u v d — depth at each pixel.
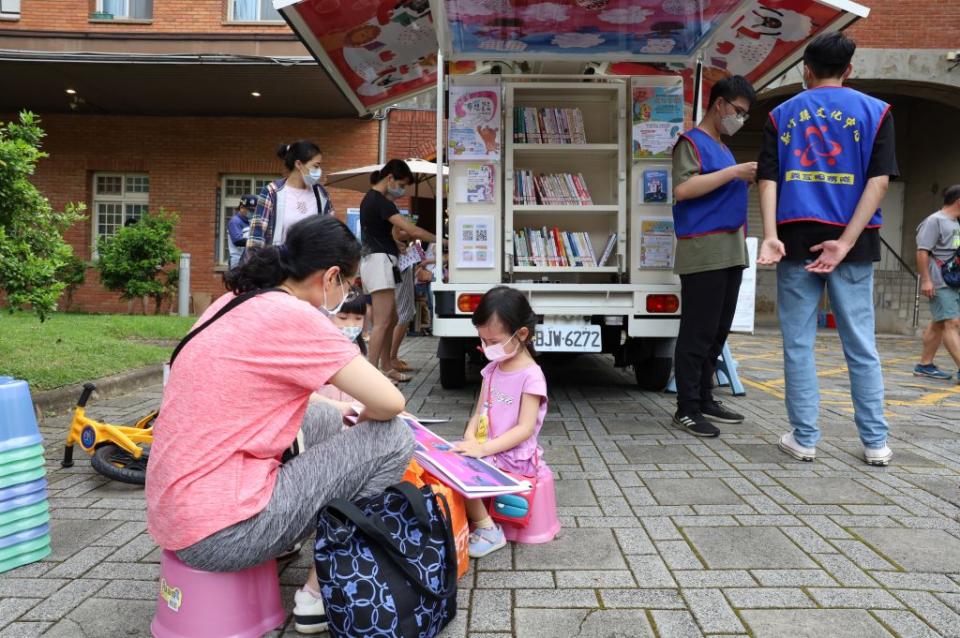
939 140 15.45
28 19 12.03
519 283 5.10
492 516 2.65
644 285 5.05
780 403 5.58
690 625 2.00
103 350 6.68
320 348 1.92
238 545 1.84
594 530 2.76
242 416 1.88
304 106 12.57
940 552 2.52
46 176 13.48
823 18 4.89
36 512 2.48
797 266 3.67
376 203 5.90
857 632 1.96
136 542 2.67
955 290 6.73
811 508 3.00
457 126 5.14
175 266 13.29
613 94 5.74
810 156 3.57
